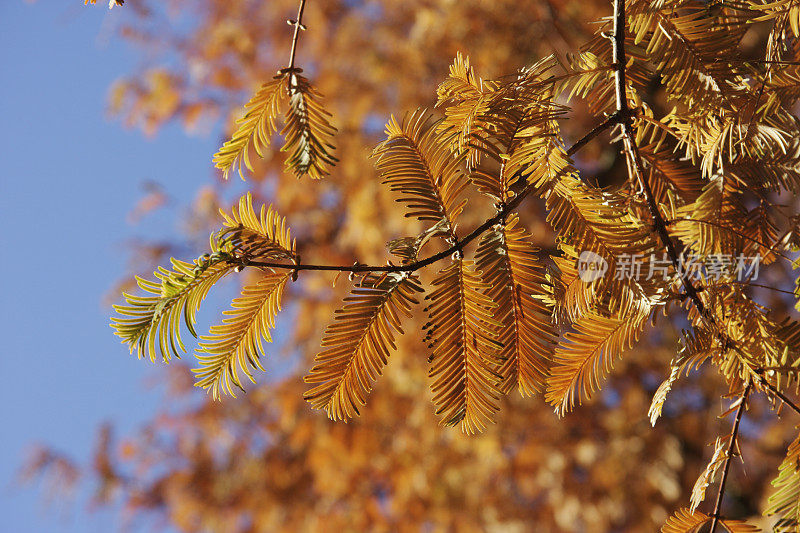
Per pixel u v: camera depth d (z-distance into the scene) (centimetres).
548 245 364
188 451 523
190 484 504
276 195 483
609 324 124
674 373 123
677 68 123
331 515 464
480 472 429
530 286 120
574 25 290
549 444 425
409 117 124
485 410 120
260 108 126
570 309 125
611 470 413
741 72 123
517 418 425
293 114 125
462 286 120
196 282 119
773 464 375
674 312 350
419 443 441
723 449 124
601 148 372
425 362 410
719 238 123
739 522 123
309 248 484
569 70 127
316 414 470
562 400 124
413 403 446
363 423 450
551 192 121
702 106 123
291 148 126
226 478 504
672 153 128
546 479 420
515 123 122
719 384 400
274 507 489
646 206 125
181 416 521
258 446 517
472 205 358
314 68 474
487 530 420
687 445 425
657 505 404
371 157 123
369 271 119
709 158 124
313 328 471
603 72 126
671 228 125
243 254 119
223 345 120
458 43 385
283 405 469
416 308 397
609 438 426
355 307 119
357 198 423
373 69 438
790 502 121
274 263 119
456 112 124
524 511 427
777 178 124
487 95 123
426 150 123
